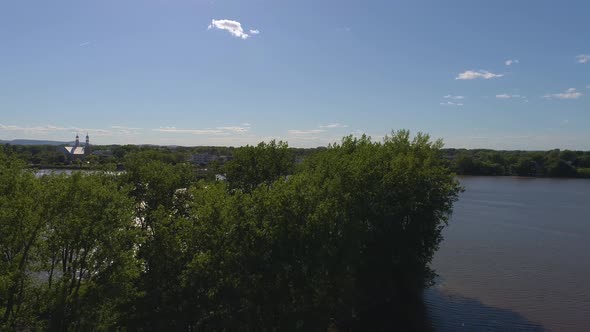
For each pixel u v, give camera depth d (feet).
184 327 94.12
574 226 283.79
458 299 156.46
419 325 134.92
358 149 180.14
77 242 85.05
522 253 216.54
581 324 135.33
